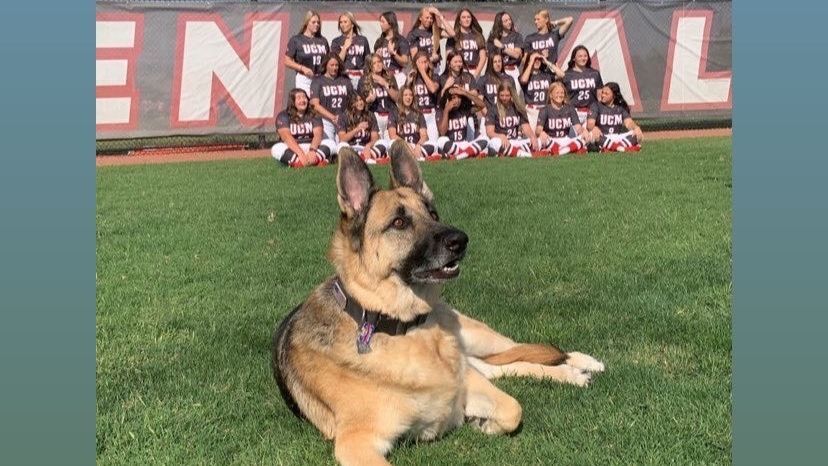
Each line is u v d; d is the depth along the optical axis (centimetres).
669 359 239
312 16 848
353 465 177
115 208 526
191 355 255
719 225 422
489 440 196
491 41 874
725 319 263
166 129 887
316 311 207
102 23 847
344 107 812
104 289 331
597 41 980
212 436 201
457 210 493
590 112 859
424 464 185
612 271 340
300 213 500
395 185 222
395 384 188
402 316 194
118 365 246
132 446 199
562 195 546
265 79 909
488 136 841
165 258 387
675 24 996
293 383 207
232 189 607
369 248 196
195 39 880
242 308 306
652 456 181
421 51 834
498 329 270
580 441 189
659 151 808
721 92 1027
